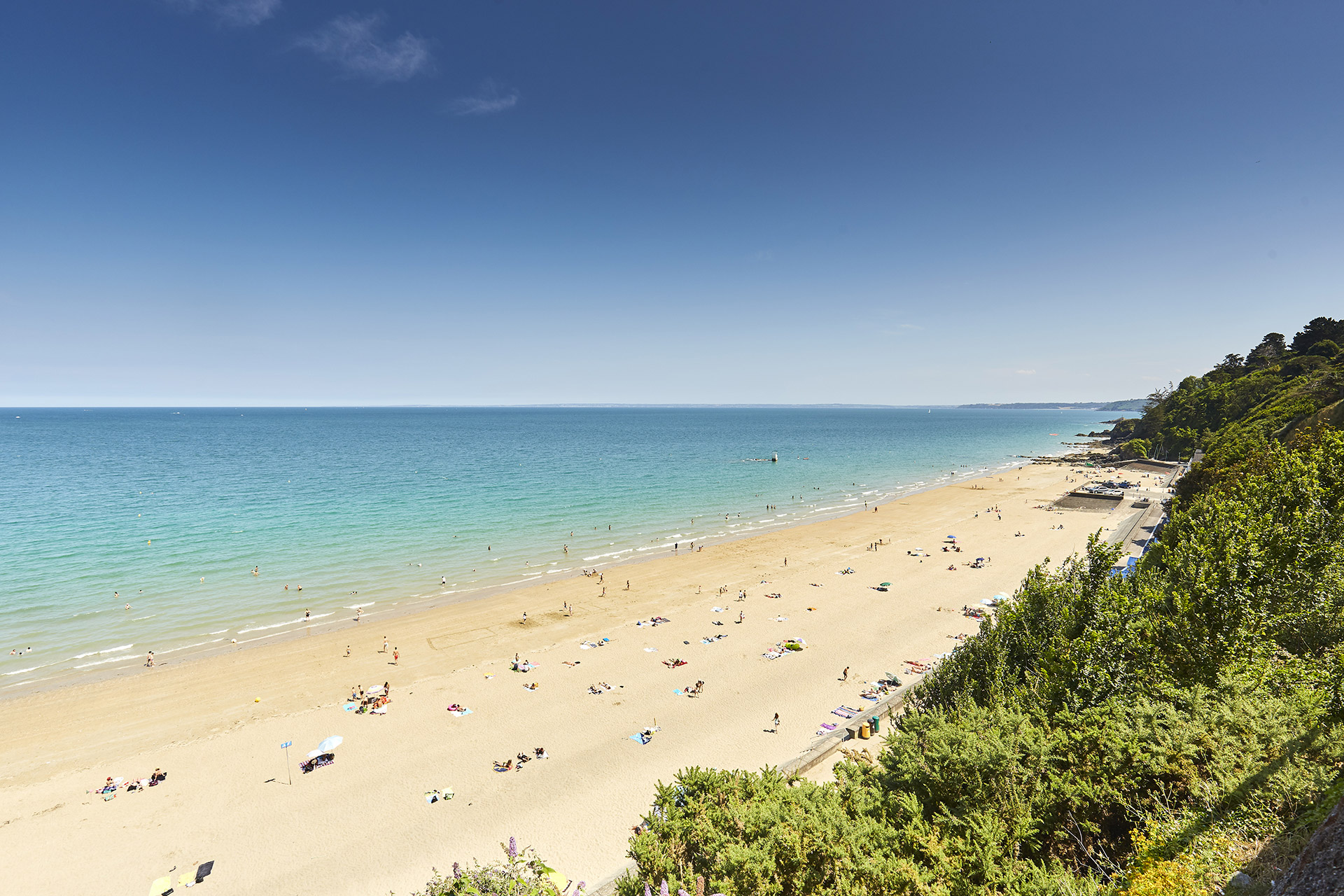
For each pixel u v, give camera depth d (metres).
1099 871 11.08
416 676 35.97
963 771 12.90
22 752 27.97
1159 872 9.35
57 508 84.00
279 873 21.12
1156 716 13.33
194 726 30.30
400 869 21.28
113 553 61.28
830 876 11.38
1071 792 12.20
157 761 27.41
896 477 130.88
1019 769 12.59
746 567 59.84
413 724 30.62
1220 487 41.62
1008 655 20.45
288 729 30.11
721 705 32.34
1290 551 20.84
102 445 193.25
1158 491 100.56
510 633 42.69
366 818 23.83
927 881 10.97
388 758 27.72
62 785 25.69
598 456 167.75
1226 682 14.37
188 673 35.97
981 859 11.18
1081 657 17.75
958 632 42.22
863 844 11.70
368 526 75.00
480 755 28.02
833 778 23.41
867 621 44.69
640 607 48.19
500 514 83.38
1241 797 10.40
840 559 62.91
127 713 31.39
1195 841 9.79
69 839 22.67
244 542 66.00
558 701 32.91
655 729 29.84
